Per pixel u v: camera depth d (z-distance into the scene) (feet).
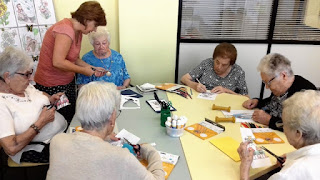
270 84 6.13
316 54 11.66
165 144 5.17
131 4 9.60
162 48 10.33
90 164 3.36
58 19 9.89
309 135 3.68
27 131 5.22
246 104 7.16
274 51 11.43
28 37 8.70
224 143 5.23
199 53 11.07
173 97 7.63
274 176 3.71
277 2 10.61
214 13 10.68
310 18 11.13
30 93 5.90
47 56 7.30
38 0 8.87
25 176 7.22
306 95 3.85
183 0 10.34
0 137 4.91
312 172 3.46
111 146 3.52
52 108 5.72
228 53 8.02
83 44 10.33
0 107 5.00
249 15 10.85
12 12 8.20
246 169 4.27
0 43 8.02
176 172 4.37
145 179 3.50
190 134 5.57
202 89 8.07
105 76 8.50
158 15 9.87
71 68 7.19
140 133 5.55
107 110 3.61
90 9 6.94
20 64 5.15
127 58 10.28
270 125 5.90
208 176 4.30
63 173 3.40
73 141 3.49
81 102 3.60
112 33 10.37
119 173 3.40
